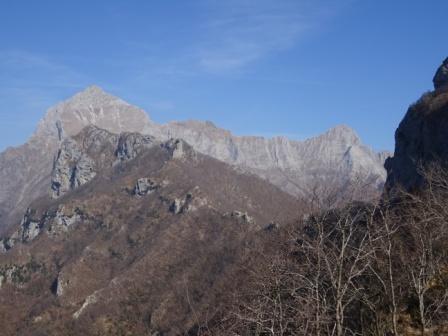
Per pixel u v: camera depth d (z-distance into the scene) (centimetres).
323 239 2048
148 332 11369
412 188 3584
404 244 2523
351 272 2023
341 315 2000
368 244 2205
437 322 2377
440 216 2458
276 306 1933
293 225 2200
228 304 2095
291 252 2161
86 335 12838
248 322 1939
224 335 1931
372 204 2256
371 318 2367
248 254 2536
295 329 1994
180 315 9731
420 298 2242
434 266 2461
